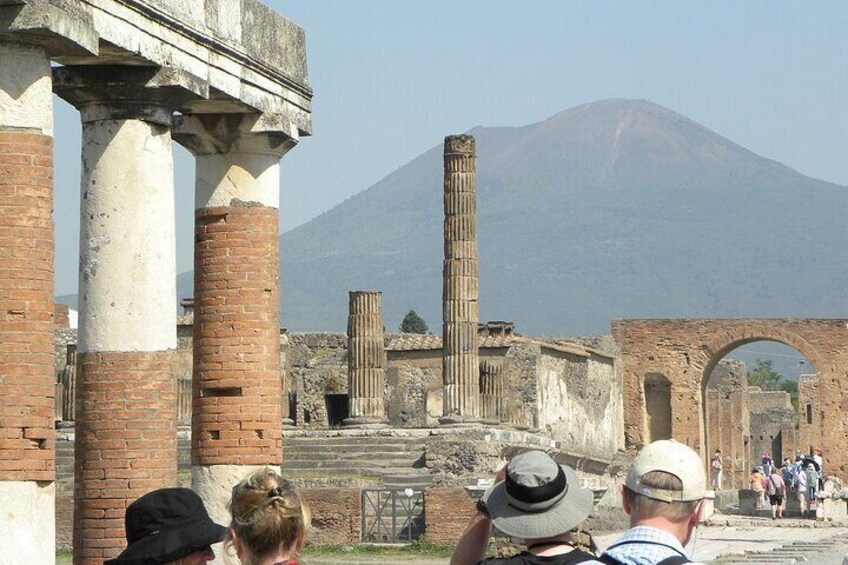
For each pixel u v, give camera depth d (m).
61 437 74.31
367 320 84.06
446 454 70.06
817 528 78.44
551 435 93.06
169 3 27.95
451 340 77.88
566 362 96.62
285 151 32.88
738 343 108.69
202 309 32.09
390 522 63.47
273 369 32.16
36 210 23.92
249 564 14.21
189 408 87.75
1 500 23.59
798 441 166.25
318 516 61.44
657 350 108.69
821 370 107.19
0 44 23.84
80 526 27.80
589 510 15.88
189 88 28.27
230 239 32.00
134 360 27.78
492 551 42.91
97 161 27.94
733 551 61.88
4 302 23.69
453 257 77.94
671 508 14.84
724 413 131.62
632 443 108.62
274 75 32.31
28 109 23.98
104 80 27.67
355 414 83.75
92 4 25.38
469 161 78.12
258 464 31.66
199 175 32.28
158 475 27.89
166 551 14.64
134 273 27.83
